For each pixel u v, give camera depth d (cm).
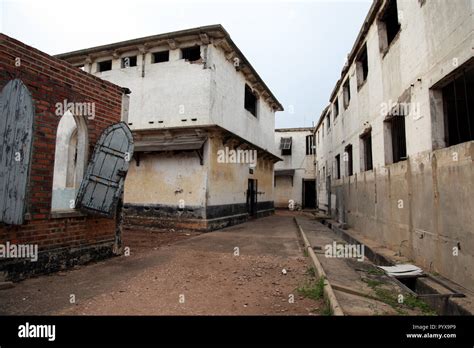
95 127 618
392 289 485
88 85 604
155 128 1157
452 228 484
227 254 726
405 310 400
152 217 1185
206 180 1123
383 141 812
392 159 798
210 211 1139
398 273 550
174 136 1169
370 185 921
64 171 1248
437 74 529
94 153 577
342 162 1370
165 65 1235
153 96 1241
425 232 576
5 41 454
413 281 537
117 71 1313
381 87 827
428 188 563
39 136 504
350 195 1182
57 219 534
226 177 1298
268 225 1386
